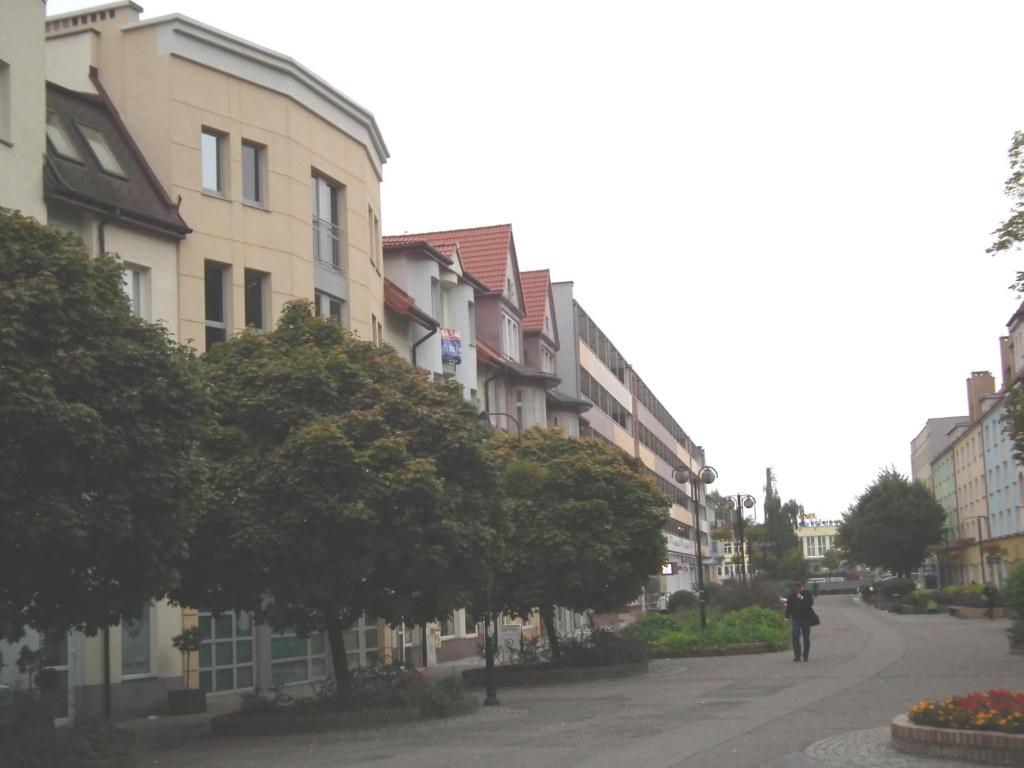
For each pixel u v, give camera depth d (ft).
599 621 202.18
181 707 74.59
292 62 93.56
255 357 61.62
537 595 86.74
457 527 58.23
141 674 75.15
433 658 119.44
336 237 101.50
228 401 58.90
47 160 70.69
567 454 92.27
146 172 82.53
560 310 203.41
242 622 87.25
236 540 54.44
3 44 66.85
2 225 42.91
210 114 86.89
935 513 290.56
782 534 437.58
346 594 57.47
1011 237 75.15
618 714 59.47
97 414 39.93
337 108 100.89
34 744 41.52
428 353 120.16
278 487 55.67
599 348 234.58
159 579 44.55
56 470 39.70
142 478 42.06
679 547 310.24
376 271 110.01
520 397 158.81
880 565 297.94
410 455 58.18
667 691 72.90
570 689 80.07
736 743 45.09
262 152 91.56
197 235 84.07
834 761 38.88
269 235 90.27
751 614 123.34
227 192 87.66
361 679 64.80
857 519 298.76
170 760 48.96
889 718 51.62
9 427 38.55
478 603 68.64
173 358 44.42
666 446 345.51
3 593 42.24
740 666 94.02
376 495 55.52
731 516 447.42
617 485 91.45
